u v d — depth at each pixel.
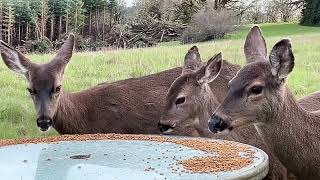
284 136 1.70
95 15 11.37
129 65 4.96
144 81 2.44
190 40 10.70
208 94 2.23
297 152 1.71
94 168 1.37
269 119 1.67
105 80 4.20
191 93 2.21
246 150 1.56
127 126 2.34
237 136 2.11
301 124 1.71
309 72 4.49
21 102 3.45
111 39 10.90
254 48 1.82
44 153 1.57
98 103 2.34
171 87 2.24
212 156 1.49
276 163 2.05
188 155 1.50
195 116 2.23
